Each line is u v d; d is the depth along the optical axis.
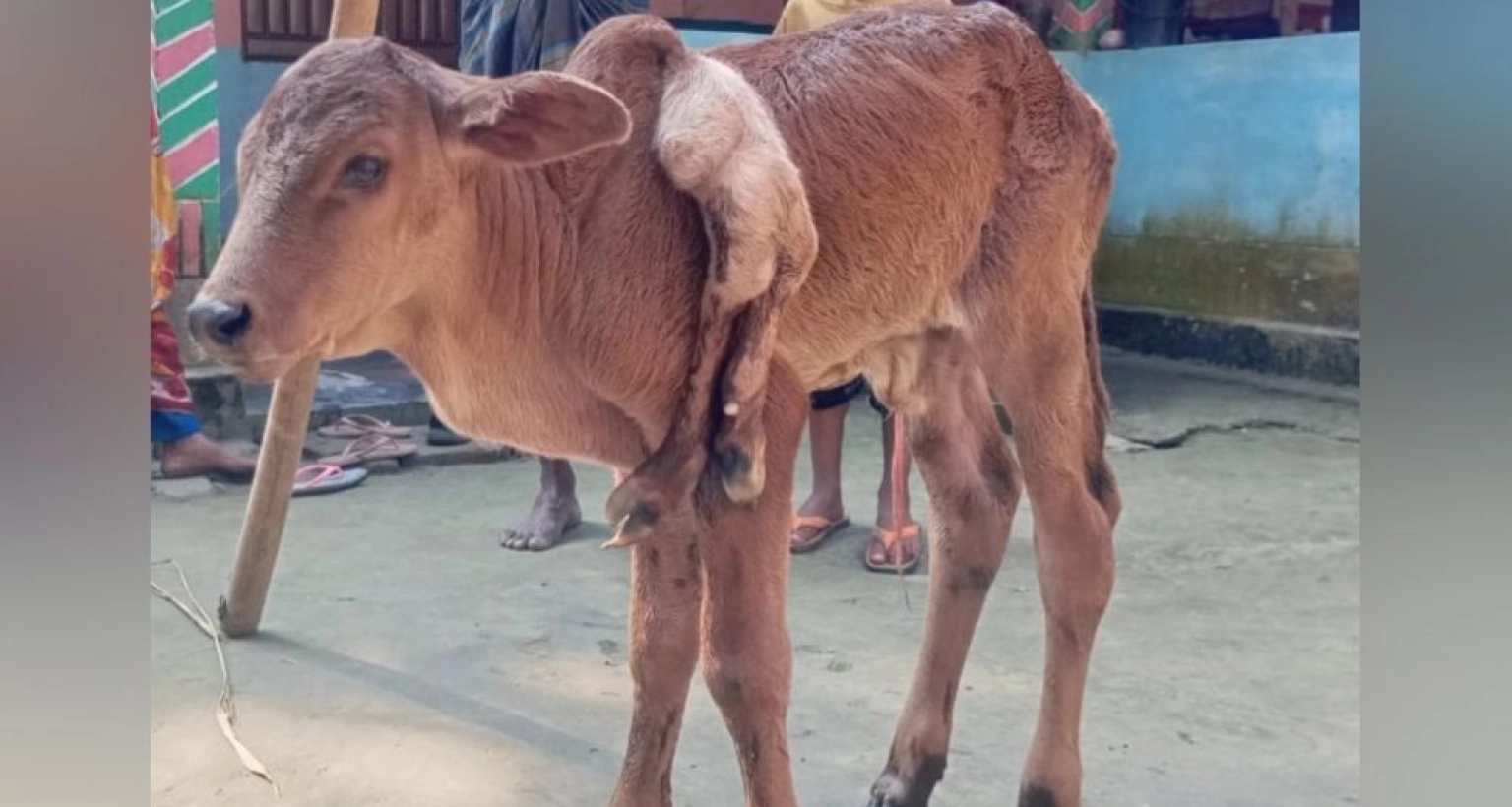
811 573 4.48
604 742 3.27
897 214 2.48
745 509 2.21
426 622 4.01
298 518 5.02
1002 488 2.96
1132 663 3.70
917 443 2.92
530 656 3.77
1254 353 7.65
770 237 2.11
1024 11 8.41
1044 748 2.79
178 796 2.97
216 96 6.11
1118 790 3.00
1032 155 2.71
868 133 2.45
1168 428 6.39
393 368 7.15
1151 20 8.29
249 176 1.96
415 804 2.96
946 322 2.71
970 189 2.62
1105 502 2.89
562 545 4.72
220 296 1.84
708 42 7.32
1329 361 7.36
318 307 1.91
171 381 5.40
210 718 3.35
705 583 2.27
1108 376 7.52
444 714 3.40
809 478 5.57
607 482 5.56
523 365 2.22
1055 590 2.78
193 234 6.09
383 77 1.97
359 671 3.65
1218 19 8.70
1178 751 3.19
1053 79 2.76
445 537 4.81
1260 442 6.23
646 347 2.19
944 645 2.89
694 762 3.15
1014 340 2.73
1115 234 8.34
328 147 1.90
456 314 2.14
